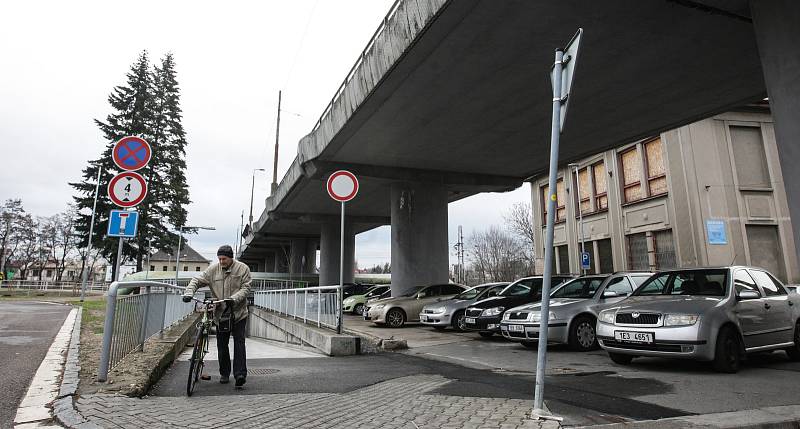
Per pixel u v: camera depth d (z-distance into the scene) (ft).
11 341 29.48
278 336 48.14
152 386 18.97
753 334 24.49
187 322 40.29
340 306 32.94
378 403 16.25
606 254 81.66
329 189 33.24
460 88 41.39
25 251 209.36
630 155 76.43
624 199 77.05
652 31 32.55
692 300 24.08
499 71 38.32
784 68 22.44
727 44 34.60
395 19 35.78
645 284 28.60
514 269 177.58
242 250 208.54
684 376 22.17
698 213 64.03
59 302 82.84
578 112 47.47
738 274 25.90
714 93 43.45
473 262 196.44
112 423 13.07
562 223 93.35
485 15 30.42
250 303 69.15
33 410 14.35
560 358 28.91
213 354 31.71
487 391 18.54
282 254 200.34
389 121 49.08
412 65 37.06
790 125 22.00
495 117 48.21
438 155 61.82
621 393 18.40
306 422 13.78
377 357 30.09
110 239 129.08
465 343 38.55
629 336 23.75
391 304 54.19
